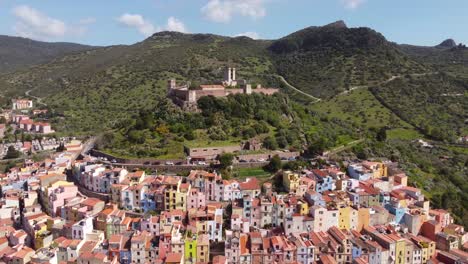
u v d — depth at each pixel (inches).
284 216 7554.1
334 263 6427.2
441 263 6678.2
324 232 7347.4
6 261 6338.6
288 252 6628.9
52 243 6752.0
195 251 6653.5
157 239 6840.6
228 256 6658.5
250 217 7637.8
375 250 6702.8
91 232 7101.4
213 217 7288.4
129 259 6530.5
